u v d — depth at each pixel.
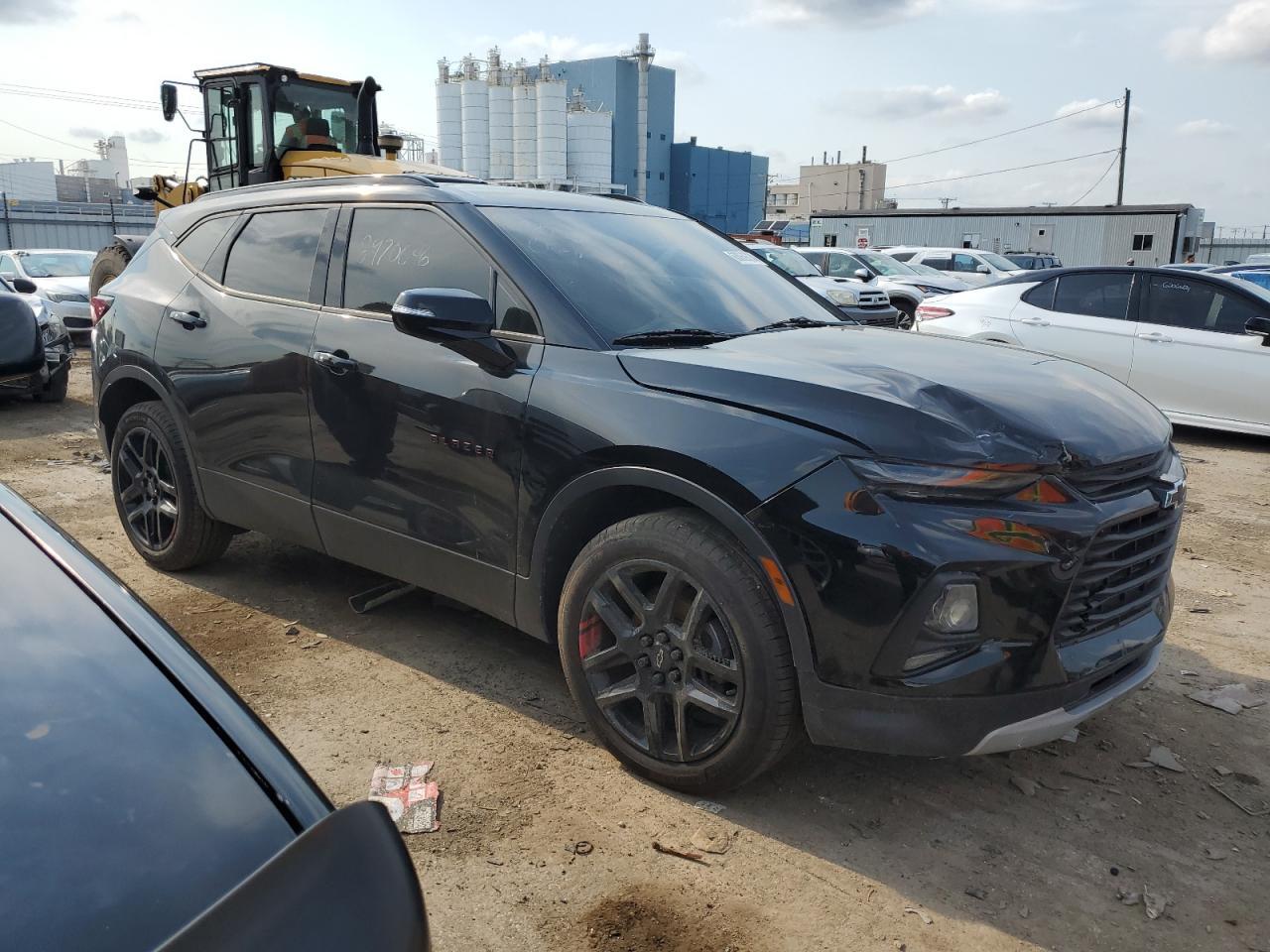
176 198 12.12
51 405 9.40
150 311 4.29
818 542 2.41
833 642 2.44
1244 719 3.44
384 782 2.84
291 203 3.92
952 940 2.30
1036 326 9.30
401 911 1.02
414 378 3.23
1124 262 40.00
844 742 2.48
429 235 3.40
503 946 2.23
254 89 10.70
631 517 2.87
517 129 52.62
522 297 3.11
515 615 3.13
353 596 4.22
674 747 2.82
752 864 2.54
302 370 3.59
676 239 3.90
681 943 2.25
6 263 15.97
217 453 4.00
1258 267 13.84
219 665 3.58
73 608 1.37
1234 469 7.72
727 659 2.62
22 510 1.60
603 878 2.47
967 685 2.38
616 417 2.76
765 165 80.81
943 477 2.36
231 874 1.05
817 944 2.27
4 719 1.17
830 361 2.86
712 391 2.68
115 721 1.20
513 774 2.92
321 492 3.60
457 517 3.18
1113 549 2.55
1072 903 2.44
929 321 10.13
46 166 64.00
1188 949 2.30
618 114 67.25
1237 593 4.81
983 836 2.71
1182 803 2.91
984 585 2.36
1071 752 3.18
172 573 4.50
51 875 1.00
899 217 43.75
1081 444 2.53
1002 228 41.88
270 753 1.23
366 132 11.52
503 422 3.00
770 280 4.01
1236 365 8.30
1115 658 2.61
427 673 3.57
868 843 2.65
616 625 2.84
